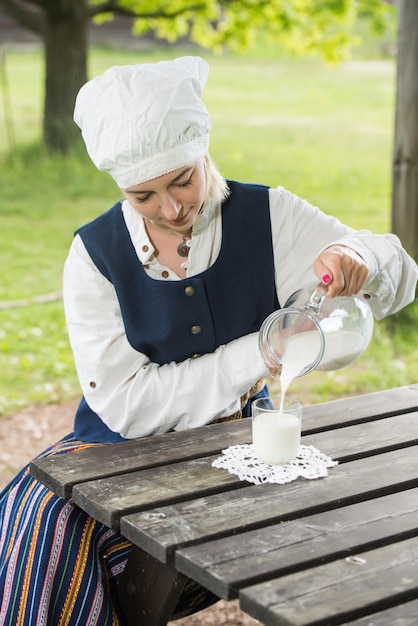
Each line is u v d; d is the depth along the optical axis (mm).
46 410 4766
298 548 1681
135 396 2271
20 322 6125
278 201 2443
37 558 2068
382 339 5410
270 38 12508
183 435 2219
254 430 2051
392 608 1515
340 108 18016
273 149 13719
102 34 24031
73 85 11812
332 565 1635
